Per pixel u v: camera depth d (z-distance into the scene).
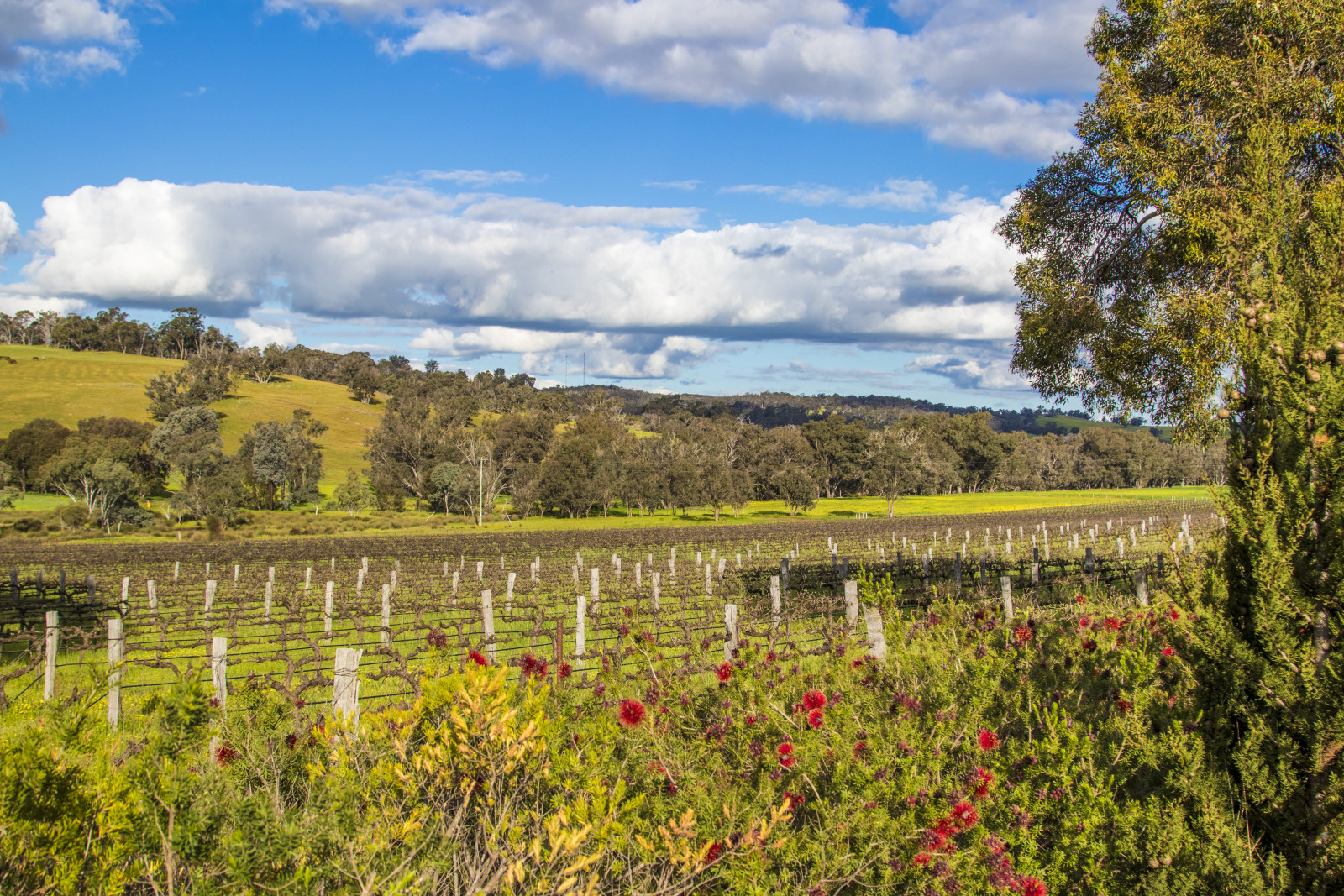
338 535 65.50
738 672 5.17
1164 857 3.46
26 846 2.63
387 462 96.31
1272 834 3.77
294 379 188.12
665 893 3.15
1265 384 4.09
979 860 3.39
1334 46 12.27
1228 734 4.04
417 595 22.33
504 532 65.12
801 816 4.05
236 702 3.96
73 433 96.94
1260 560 3.91
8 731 3.00
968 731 4.48
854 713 4.88
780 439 119.19
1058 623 7.69
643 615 11.35
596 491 89.25
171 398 125.00
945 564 22.77
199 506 70.31
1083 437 139.75
